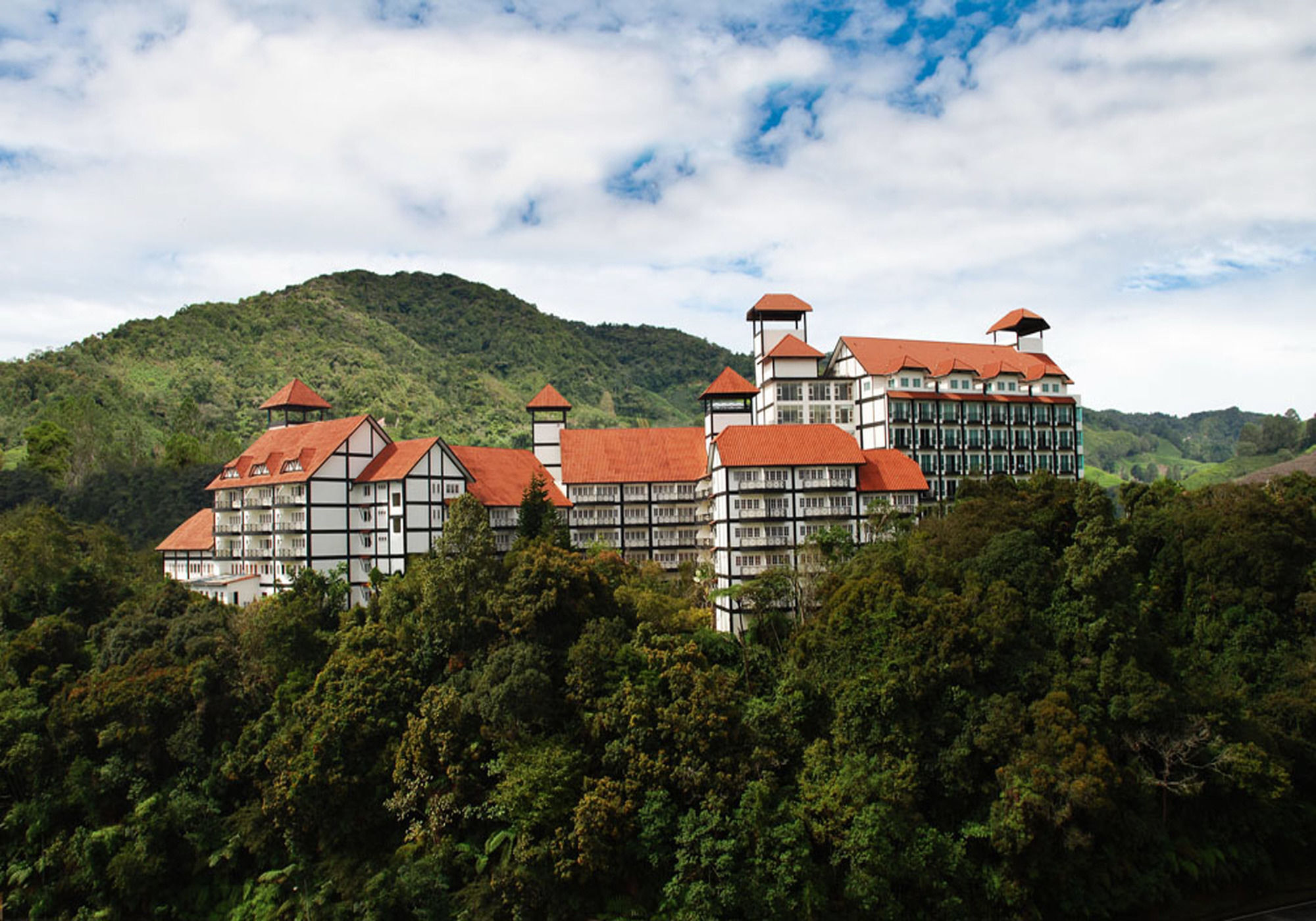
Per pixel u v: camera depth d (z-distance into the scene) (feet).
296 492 315.17
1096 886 200.75
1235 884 217.15
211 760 241.96
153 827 230.27
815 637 233.76
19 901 229.86
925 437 352.69
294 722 236.43
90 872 229.45
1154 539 287.07
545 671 228.84
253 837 227.20
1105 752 195.21
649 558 343.46
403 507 306.55
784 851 196.44
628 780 209.67
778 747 218.38
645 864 205.05
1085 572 220.43
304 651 258.98
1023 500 271.08
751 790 202.90
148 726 241.76
